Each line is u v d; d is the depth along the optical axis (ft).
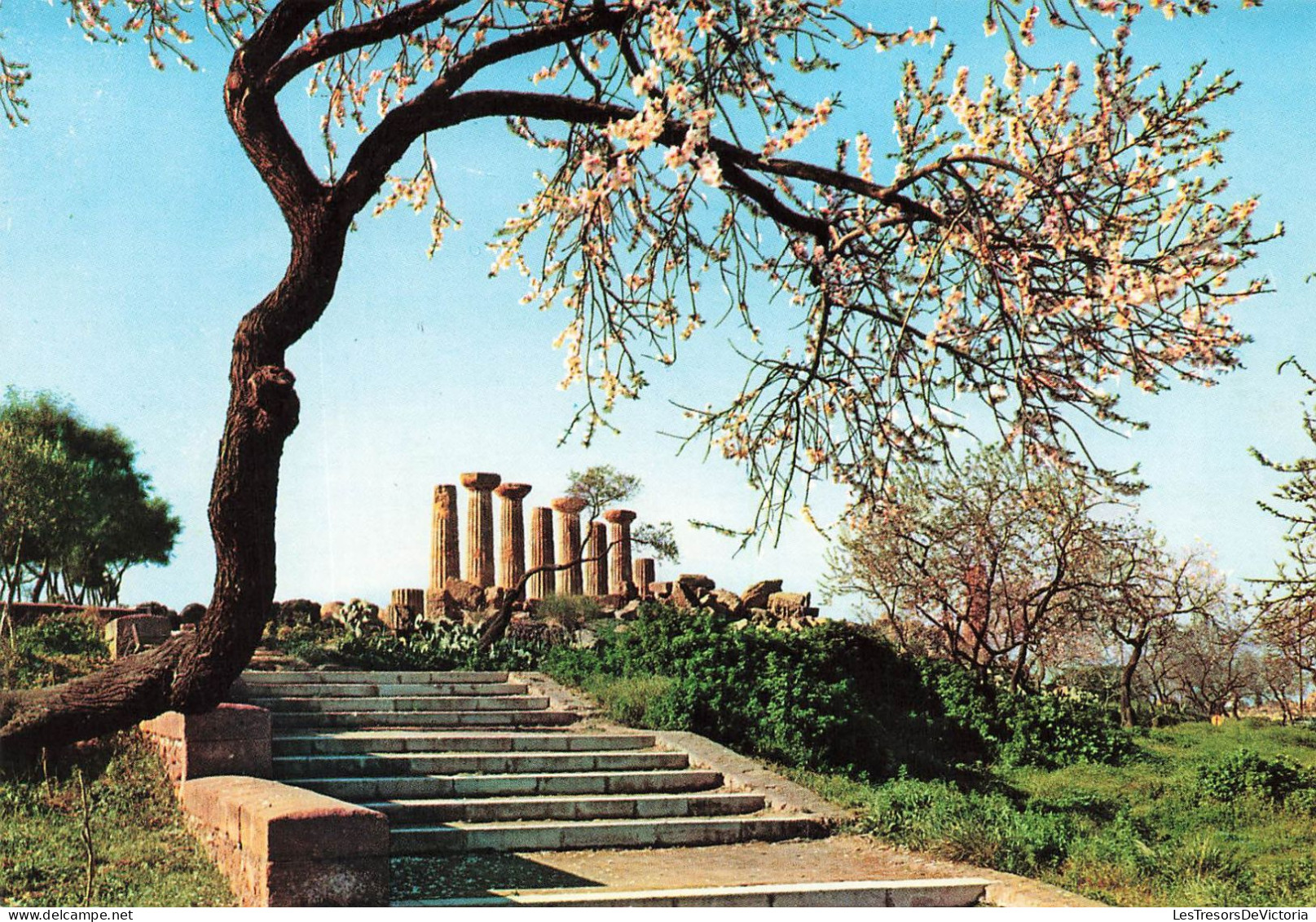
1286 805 40.65
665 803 31.96
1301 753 61.26
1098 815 40.40
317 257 19.88
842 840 30.55
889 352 21.09
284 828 19.70
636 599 77.66
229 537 18.90
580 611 69.15
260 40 19.81
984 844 27.61
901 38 18.53
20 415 92.38
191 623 51.16
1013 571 71.36
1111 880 25.80
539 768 34.65
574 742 37.50
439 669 51.78
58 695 20.22
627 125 16.51
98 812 26.86
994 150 18.70
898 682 57.62
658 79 16.87
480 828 28.81
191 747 27.55
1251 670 114.11
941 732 53.62
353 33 20.36
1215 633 110.83
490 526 78.54
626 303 22.68
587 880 25.46
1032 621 69.10
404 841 27.71
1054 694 66.95
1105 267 17.44
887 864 27.35
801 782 37.17
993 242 18.11
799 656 52.31
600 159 18.31
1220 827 38.42
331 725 38.42
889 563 68.28
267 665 47.09
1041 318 18.26
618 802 31.50
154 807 27.73
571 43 22.09
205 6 26.43
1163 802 42.65
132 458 103.96
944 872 26.11
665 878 25.75
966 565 67.72
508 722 40.86
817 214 21.57
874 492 21.61
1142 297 16.47
